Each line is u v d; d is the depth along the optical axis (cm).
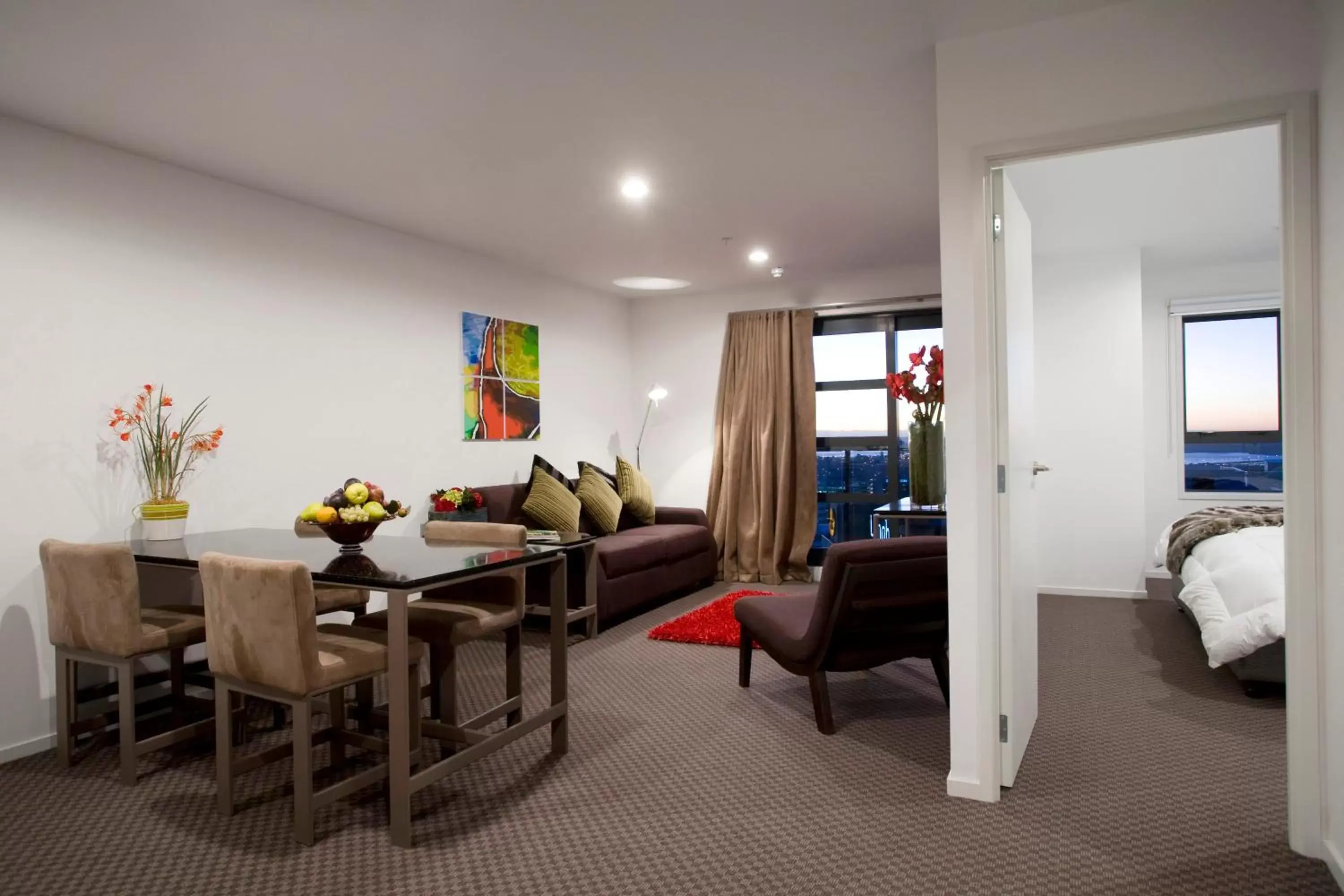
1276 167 381
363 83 273
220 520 364
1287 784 244
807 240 498
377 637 257
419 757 273
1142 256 575
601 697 353
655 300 688
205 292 359
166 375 343
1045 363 573
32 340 298
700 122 310
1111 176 392
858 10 229
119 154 328
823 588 292
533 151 340
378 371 450
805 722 319
